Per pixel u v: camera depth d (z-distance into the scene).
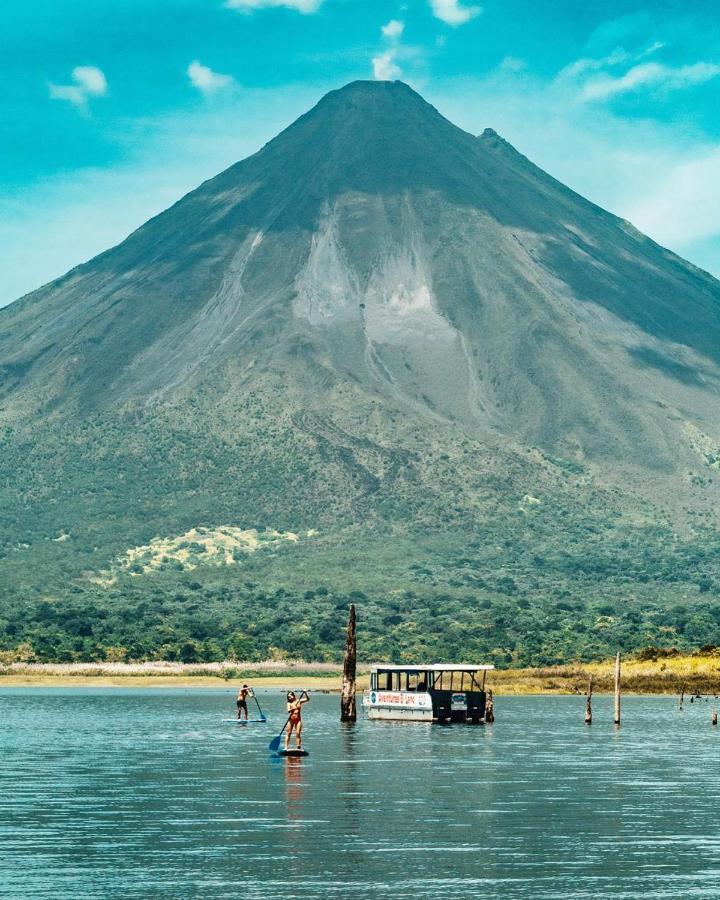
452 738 96.25
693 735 100.69
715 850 43.97
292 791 59.31
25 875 39.59
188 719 122.69
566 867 41.03
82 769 70.12
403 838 46.06
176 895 37.06
